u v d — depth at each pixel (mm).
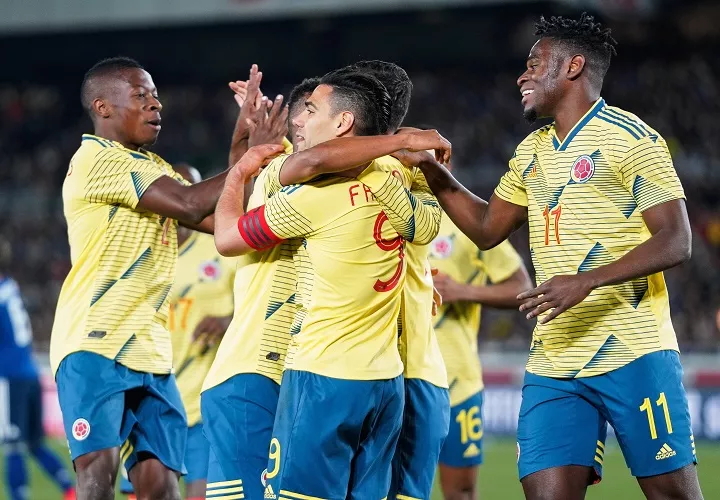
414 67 95250
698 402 45250
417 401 15328
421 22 91500
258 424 14789
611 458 40562
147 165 17016
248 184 16953
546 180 15133
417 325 15383
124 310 16938
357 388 13641
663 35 93188
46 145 94688
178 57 98812
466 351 21062
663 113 84000
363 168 13875
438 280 20297
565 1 73750
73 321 16859
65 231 79000
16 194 84562
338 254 13633
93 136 17484
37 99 100312
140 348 17047
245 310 15148
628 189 14547
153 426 17203
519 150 15781
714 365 46750
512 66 93500
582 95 15125
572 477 14781
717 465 37625
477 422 21156
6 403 30141
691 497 14539
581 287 13883
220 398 15023
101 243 16969
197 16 80812
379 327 14031
